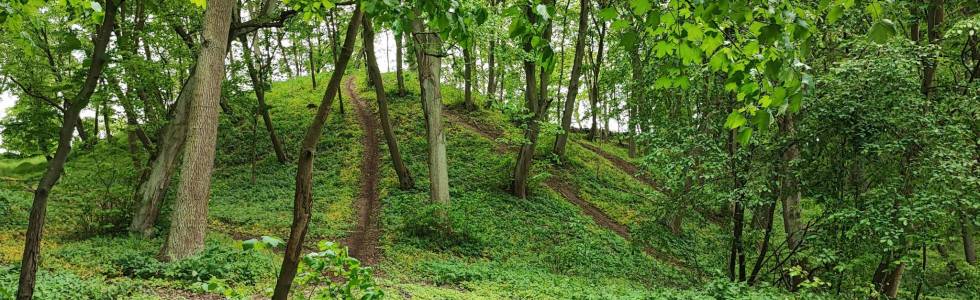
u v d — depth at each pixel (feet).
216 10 40.96
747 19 7.64
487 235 60.90
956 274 47.85
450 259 51.96
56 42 41.29
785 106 7.75
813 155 35.50
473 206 65.05
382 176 82.07
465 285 39.75
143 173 53.88
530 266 52.01
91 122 80.53
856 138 33.68
